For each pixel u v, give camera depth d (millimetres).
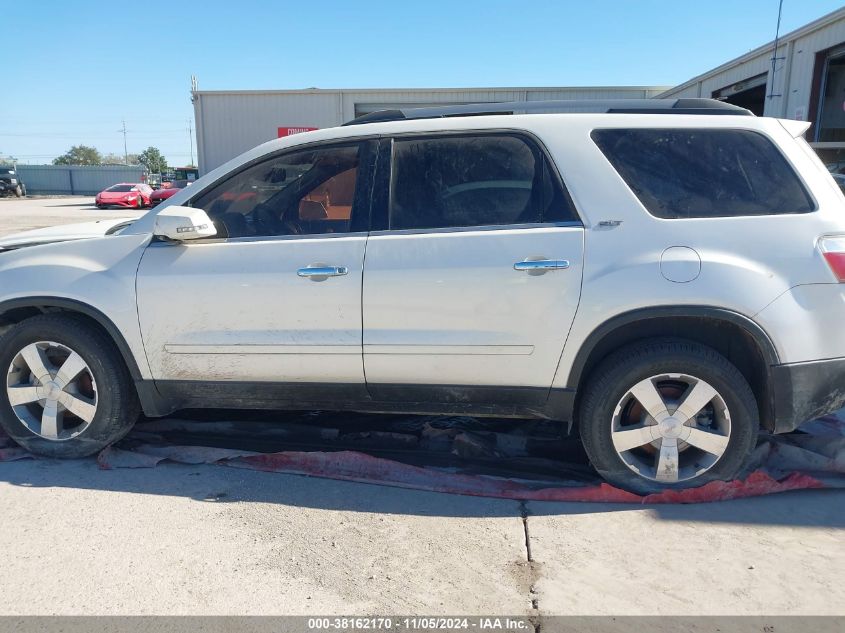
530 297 3191
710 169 3252
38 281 3586
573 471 3742
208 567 2795
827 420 4258
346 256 3346
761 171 3240
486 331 3244
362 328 3342
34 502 3322
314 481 3596
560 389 3293
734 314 3082
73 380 3688
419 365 3344
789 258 3105
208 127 24344
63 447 3730
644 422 3336
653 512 3250
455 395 3393
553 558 2881
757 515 3209
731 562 2838
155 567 2787
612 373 3256
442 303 3252
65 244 3713
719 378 3189
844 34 12727
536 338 3221
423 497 3430
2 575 2717
